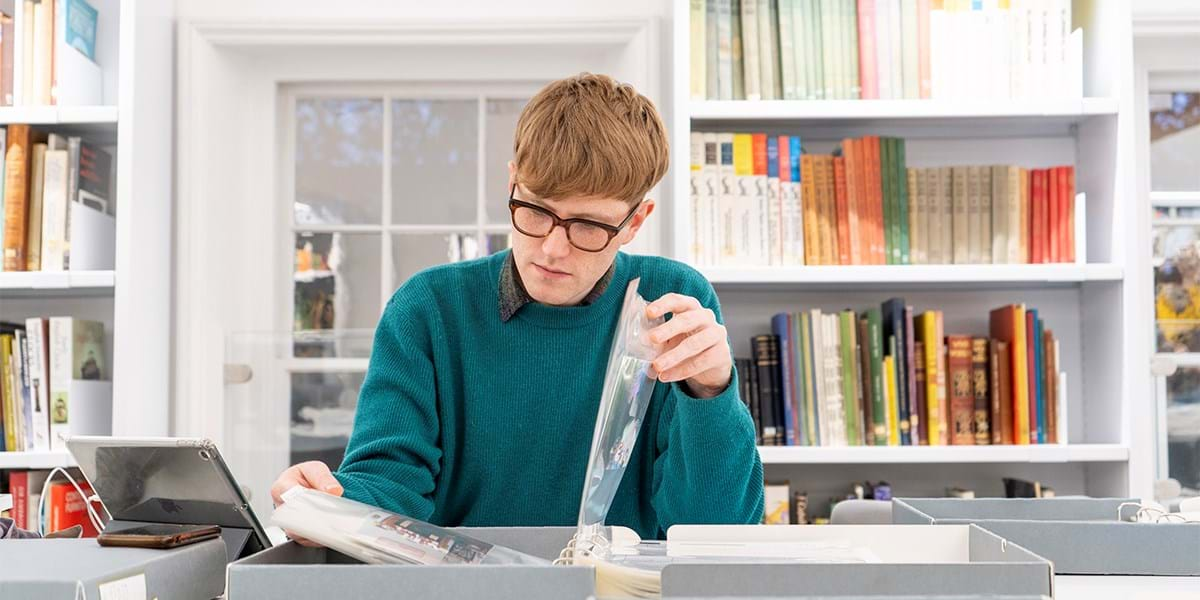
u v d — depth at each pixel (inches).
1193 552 42.6
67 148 92.9
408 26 99.4
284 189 105.3
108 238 96.5
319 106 106.5
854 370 90.2
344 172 106.1
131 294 89.4
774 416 90.0
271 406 93.6
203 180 98.3
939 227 91.7
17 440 89.9
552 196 41.0
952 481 97.7
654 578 30.2
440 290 52.2
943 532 36.9
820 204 91.2
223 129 101.3
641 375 37.5
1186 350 99.8
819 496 97.3
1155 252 101.0
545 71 104.3
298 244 105.4
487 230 105.9
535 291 44.9
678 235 88.0
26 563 32.3
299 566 28.8
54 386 90.0
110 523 41.2
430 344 51.5
